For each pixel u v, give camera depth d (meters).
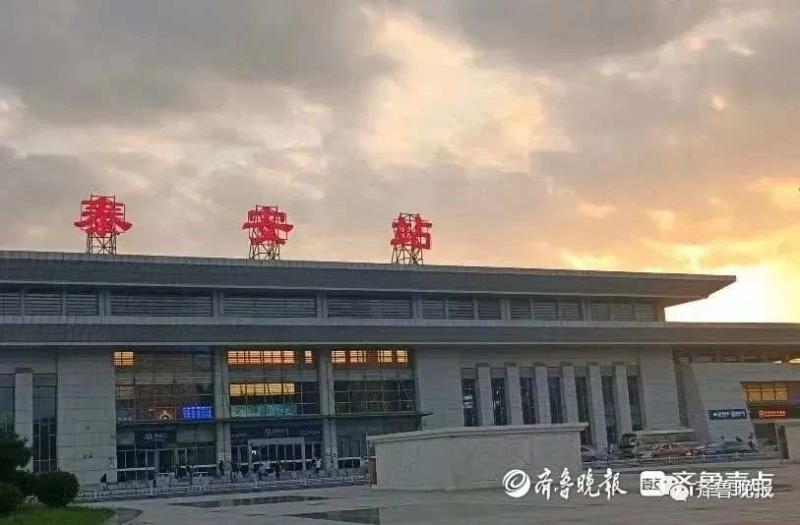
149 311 77.12
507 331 86.44
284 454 79.25
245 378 79.56
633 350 95.12
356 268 81.50
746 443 86.75
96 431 73.00
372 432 83.06
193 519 29.47
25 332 69.75
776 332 98.12
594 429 90.94
